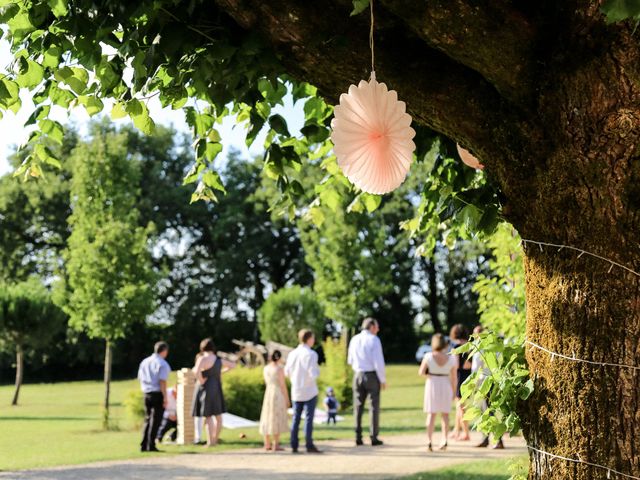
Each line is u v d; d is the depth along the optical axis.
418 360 49.53
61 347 45.47
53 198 47.00
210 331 52.97
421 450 12.23
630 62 2.64
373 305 54.91
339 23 2.93
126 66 3.86
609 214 2.75
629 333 2.75
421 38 2.81
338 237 28.33
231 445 13.62
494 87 2.99
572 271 2.85
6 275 47.16
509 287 8.10
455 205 3.78
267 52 3.13
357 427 13.09
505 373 3.42
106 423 17.42
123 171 19.39
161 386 13.11
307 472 10.42
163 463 11.64
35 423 18.94
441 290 55.00
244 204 52.97
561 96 2.76
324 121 4.67
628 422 2.74
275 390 12.77
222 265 51.41
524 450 11.93
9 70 3.79
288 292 36.81
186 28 3.30
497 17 2.71
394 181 2.47
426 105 3.04
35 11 3.51
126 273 18.75
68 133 46.91
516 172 2.99
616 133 2.69
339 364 21.50
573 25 2.71
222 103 3.59
